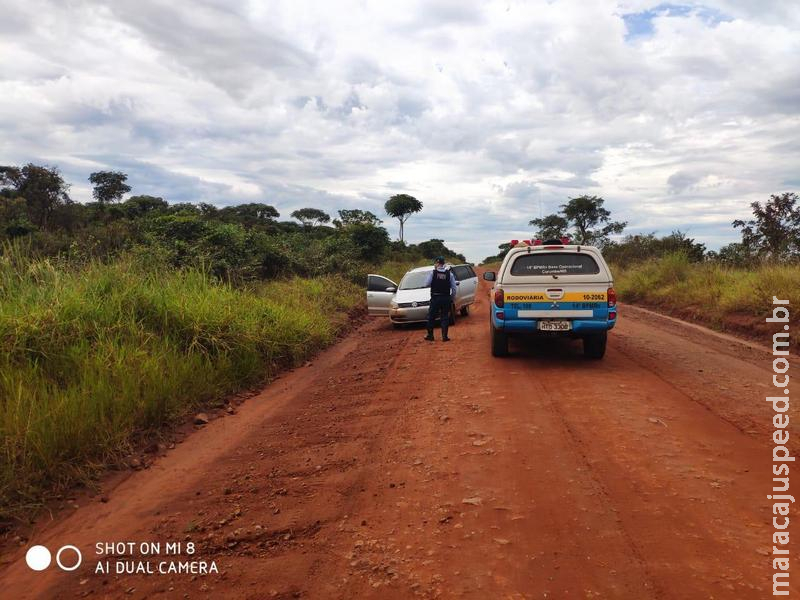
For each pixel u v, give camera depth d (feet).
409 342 38.73
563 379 24.98
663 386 23.43
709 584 9.54
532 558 10.61
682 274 64.28
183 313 27.35
